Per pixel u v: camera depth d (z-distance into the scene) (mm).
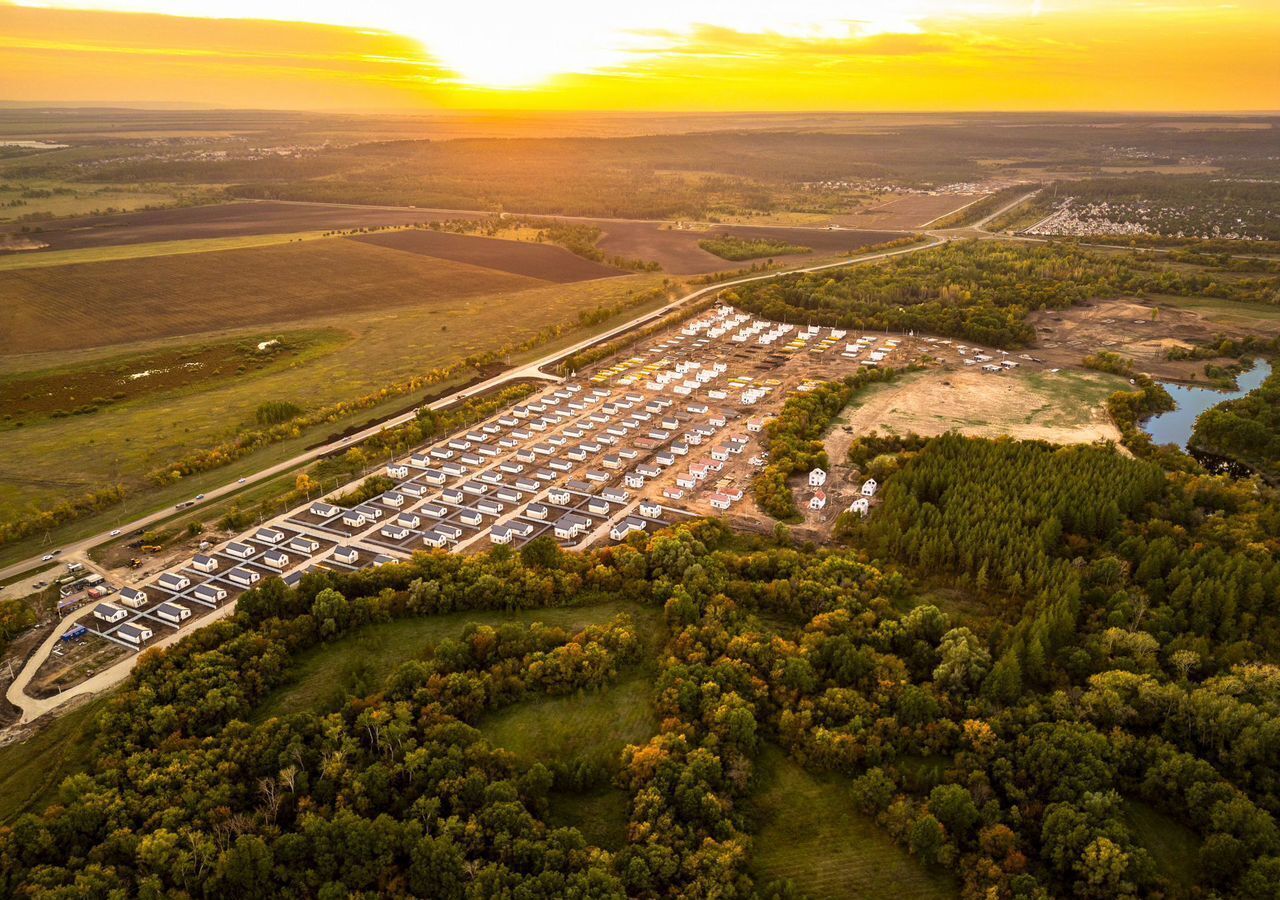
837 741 149500
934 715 157500
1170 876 129750
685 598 187875
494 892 122750
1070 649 175000
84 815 131000
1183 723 151625
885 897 128750
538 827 134125
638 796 140125
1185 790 138500
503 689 166375
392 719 153875
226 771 142000
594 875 123938
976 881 127688
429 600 193750
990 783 144625
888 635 177875
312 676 174250
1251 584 189375
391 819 132750
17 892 120625
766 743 157250
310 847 129625
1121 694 156875
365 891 126125
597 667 170500
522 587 199625
